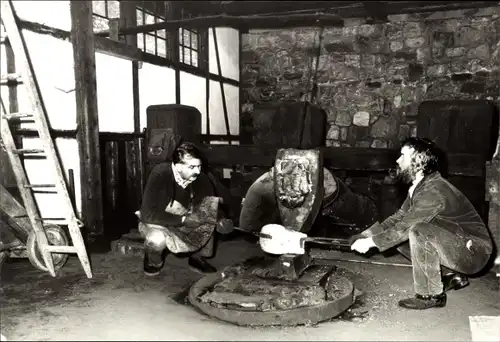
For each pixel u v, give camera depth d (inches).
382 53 277.1
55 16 173.9
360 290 135.6
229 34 301.1
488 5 243.4
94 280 144.2
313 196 122.9
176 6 254.2
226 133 302.8
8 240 155.4
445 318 113.1
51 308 119.6
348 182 249.1
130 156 221.5
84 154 182.1
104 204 207.6
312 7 253.8
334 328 107.2
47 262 145.0
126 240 184.1
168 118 205.8
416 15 266.8
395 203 184.5
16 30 130.2
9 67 160.1
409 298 124.6
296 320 109.3
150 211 139.5
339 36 285.9
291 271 127.3
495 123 213.5
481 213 191.9
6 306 121.2
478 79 256.7
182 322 110.2
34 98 132.4
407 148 124.5
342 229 199.9
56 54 174.6
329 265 152.2
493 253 153.8
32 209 141.0
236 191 230.4
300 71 299.1
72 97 182.1
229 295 117.4
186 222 143.6
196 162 135.9
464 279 133.0
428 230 117.0
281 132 232.5
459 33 258.7
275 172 125.9
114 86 207.9
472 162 192.5
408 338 101.3
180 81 253.1
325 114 282.0
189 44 271.9
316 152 123.7
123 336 101.7
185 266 160.2
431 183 121.3
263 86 310.7
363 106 283.4
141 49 232.8
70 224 141.6
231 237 207.9
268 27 301.0
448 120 200.2
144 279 145.4
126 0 219.5
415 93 271.1
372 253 180.9
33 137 170.7
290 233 121.8
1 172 163.0
